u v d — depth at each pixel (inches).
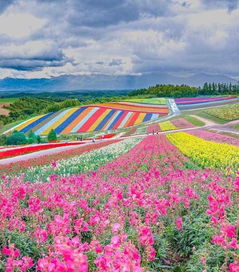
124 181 466.6
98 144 1646.2
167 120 3410.4
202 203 349.4
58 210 307.6
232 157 909.2
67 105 5344.5
